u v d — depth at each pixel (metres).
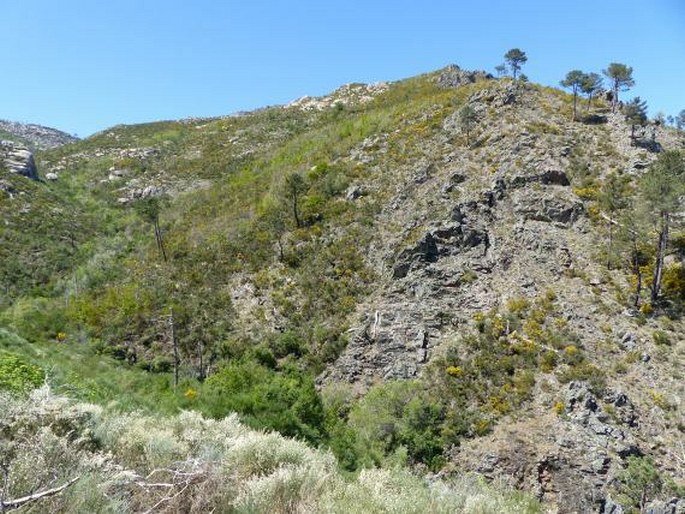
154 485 4.49
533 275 29.38
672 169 29.59
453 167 40.22
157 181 67.94
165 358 29.58
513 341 25.59
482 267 30.66
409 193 39.12
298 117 87.31
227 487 5.10
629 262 29.38
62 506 3.69
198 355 29.69
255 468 5.89
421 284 30.31
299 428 18.42
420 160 43.25
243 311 32.84
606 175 36.06
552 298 27.70
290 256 36.44
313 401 21.17
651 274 28.25
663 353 23.59
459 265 30.98
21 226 48.34
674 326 25.06
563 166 37.28
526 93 51.09
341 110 79.38
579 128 43.16
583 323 25.94
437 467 19.81
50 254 44.72
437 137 46.50
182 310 32.72
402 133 49.91
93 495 3.89
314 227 38.72
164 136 89.25
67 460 4.36
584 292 27.80
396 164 44.16
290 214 41.41
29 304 34.66
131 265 41.84
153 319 32.81
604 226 31.75
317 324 30.27
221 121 95.50
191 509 4.67
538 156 38.06
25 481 3.80
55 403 5.52
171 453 5.87
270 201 45.19
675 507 17.08
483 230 32.75
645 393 21.94
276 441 6.53
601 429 20.22
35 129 140.75
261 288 34.34
